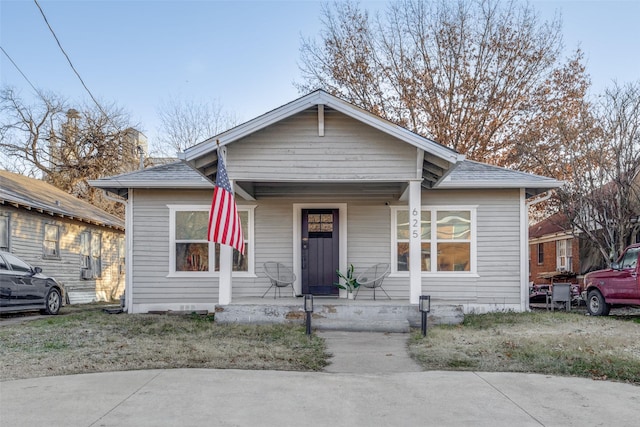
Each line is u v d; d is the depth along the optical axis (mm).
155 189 12758
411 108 24859
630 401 5355
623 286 11867
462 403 5262
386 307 10148
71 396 5348
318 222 12867
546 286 17953
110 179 12422
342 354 7719
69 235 19172
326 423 4645
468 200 12719
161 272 12664
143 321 10781
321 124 9992
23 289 12086
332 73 26000
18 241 15719
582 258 20812
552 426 4621
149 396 5371
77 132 33562
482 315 11820
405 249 12742
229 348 7832
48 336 8930
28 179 21625
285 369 6695
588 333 9344
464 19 24578
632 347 7957
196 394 5457
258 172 10055
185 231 12758
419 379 6203
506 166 23812
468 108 24484
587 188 15867
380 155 10109
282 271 12336
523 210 12609
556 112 23172
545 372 6551
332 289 12703
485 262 12625
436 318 10398
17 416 4723
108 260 23000
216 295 12625
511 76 24266
